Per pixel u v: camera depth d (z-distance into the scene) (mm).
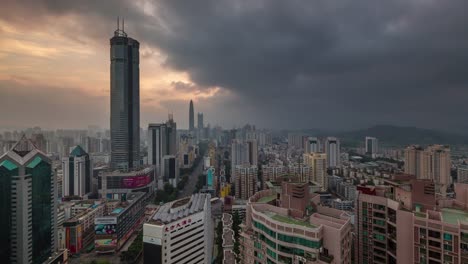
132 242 173875
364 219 75438
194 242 102875
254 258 66625
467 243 54344
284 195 68875
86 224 174125
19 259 128625
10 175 129625
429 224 59281
